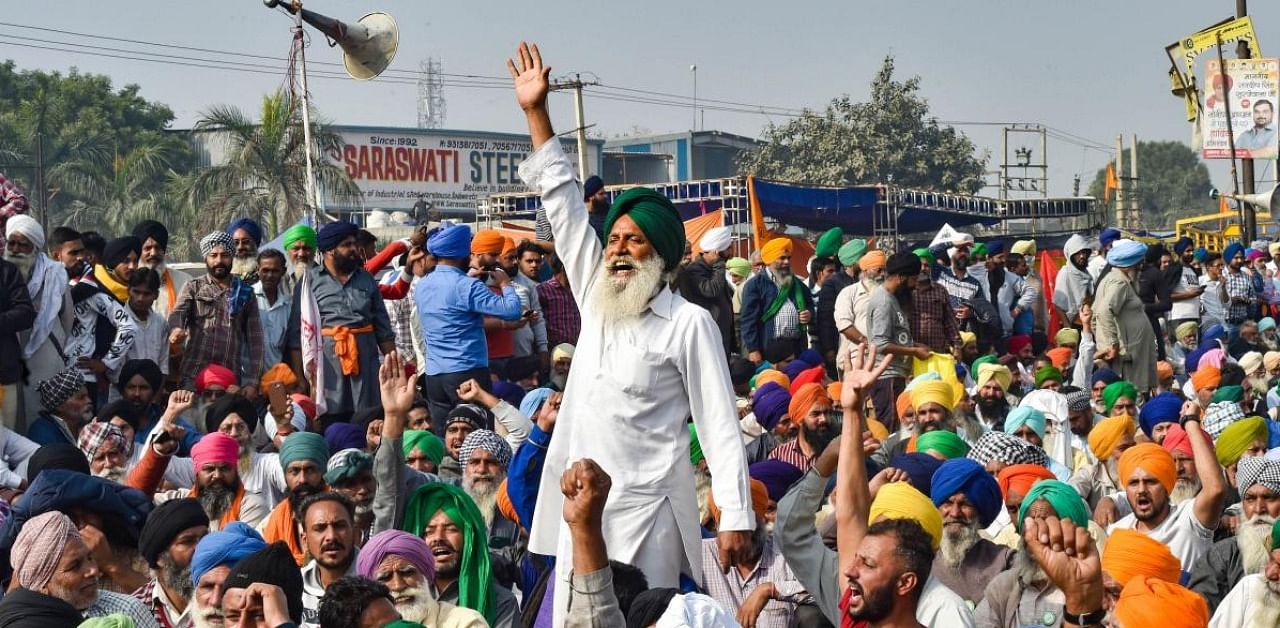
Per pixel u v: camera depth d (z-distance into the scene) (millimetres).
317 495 6566
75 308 10055
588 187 12250
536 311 12531
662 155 52594
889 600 4938
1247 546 7844
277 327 11188
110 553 6711
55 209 47719
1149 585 5727
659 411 5578
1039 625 6195
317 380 10758
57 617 5457
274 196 30000
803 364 13375
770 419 10227
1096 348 15680
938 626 5145
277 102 30172
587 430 5617
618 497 5547
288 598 5699
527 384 12305
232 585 5656
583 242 5863
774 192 25109
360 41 14883
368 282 11102
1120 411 12445
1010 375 14086
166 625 6527
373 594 5137
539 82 5977
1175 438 9648
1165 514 8242
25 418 9484
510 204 27250
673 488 5594
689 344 5555
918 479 7918
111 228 45062
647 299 5547
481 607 6582
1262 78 26219
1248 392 14039
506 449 8469
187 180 40062
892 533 4980
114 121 51781
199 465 8273
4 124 49188
